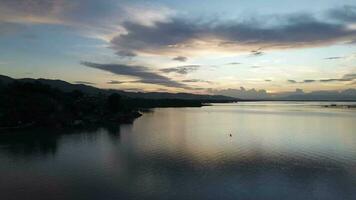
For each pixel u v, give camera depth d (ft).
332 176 178.29
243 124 508.94
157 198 147.64
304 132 388.78
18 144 301.63
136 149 268.62
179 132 395.96
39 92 567.59
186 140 322.14
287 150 257.34
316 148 266.57
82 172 193.36
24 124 428.97
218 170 193.06
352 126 462.60
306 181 169.78
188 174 184.85
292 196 148.25
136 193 154.30
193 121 573.33
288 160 218.38
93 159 229.45
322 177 176.45
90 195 153.17
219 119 623.77
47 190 161.17
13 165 213.25
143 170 195.62
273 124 506.07
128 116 618.03
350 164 205.46
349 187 159.84
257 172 187.42
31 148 278.67
